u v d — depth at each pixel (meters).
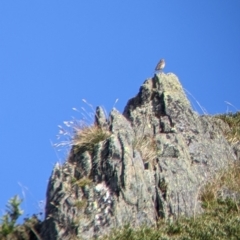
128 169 64.62
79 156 66.75
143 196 64.12
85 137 67.88
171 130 71.19
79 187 63.75
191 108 74.19
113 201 62.88
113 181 64.19
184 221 64.25
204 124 74.12
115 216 62.22
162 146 69.06
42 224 62.72
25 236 62.59
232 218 64.25
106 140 66.75
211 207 66.56
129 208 63.19
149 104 73.62
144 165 66.94
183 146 69.94
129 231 61.34
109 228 61.62
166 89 74.44
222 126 77.50
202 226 63.38
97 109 70.44
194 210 65.62
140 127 71.25
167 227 63.03
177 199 65.38
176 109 73.00
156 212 64.56
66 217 61.78
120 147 65.88
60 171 65.50
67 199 62.81
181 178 66.94
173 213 64.75
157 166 67.00
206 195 67.94
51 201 63.31
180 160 68.19
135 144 68.75
